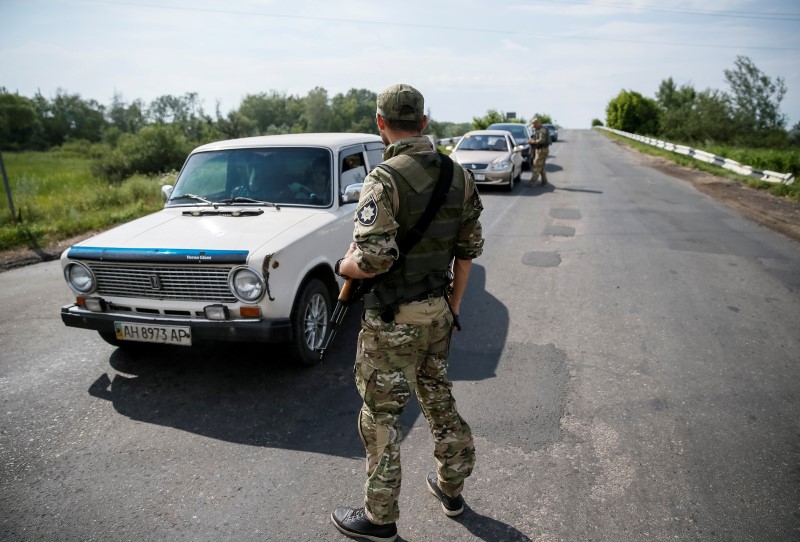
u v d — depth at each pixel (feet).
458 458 7.95
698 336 14.89
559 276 20.61
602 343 14.49
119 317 11.80
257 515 8.30
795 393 11.80
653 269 21.38
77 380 12.78
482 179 42.57
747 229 28.89
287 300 11.67
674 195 41.34
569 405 11.38
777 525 7.94
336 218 13.99
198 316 11.51
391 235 6.43
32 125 292.40
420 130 7.02
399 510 8.22
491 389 12.08
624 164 67.77
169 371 13.20
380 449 7.30
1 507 8.50
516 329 15.52
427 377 7.76
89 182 65.98
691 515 8.18
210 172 15.31
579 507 8.39
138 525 8.11
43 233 29.63
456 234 7.29
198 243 11.62
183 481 9.13
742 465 9.36
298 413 11.24
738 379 12.44
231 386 12.41
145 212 35.96
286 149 15.20
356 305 17.60
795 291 18.65
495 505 8.48
